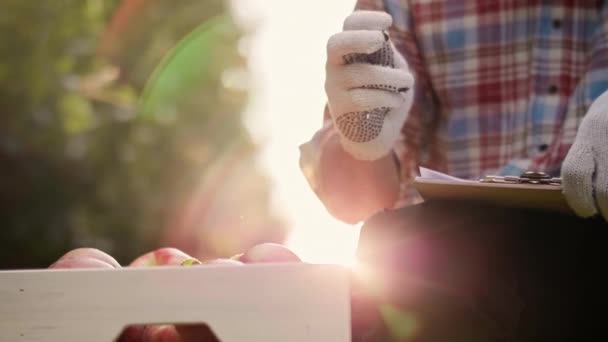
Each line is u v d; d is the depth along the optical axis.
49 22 3.36
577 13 1.84
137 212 3.88
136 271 1.31
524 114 1.84
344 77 1.61
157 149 4.16
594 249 1.42
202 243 4.42
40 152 3.37
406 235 1.49
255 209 4.71
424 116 1.91
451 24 1.87
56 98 3.38
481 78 1.86
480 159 1.86
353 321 1.50
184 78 4.49
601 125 1.41
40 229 3.38
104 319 1.31
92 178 3.59
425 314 1.46
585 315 1.43
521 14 1.84
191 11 4.43
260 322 1.31
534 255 1.43
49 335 1.31
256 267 1.31
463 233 1.46
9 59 3.31
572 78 1.84
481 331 1.43
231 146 4.63
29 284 1.31
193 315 1.31
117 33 4.00
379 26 1.61
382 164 1.82
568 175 1.39
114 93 3.76
